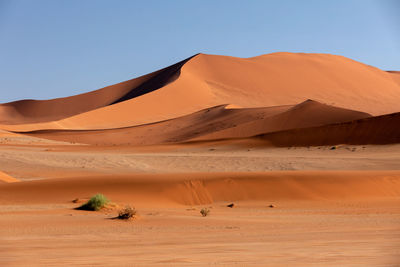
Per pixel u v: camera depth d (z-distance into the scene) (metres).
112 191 28.14
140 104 162.50
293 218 18.86
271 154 66.44
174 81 176.12
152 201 27.09
